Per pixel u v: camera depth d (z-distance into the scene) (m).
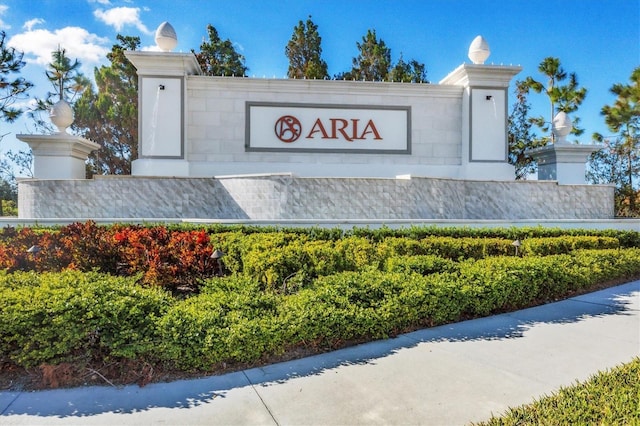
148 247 6.50
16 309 3.71
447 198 10.87
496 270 6.15
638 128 17.33
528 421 2.46
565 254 8.08
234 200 10.48
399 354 4.34
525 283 6.15
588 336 4.88
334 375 3.84
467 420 3.04
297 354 4.33
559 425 2.35
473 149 13.74
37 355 3.64
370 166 13.57
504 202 11.52
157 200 10.45
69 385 3.67
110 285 4.45
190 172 12.87
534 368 3.97
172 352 3.81
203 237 6.67
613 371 3.22
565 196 12.01
